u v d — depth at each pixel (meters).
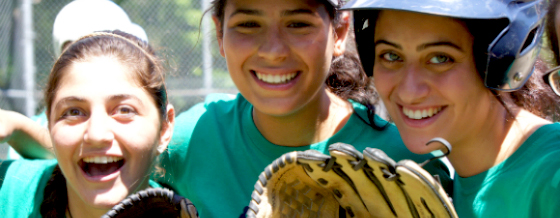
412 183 1.16
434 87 1.55
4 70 5.93
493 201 1.64
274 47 1.79
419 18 1.50
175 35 6.66
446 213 1.16
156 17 6.73
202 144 2.17
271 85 1.87
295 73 1.88
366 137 2.03
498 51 1.50
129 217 1.37
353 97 2.12
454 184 1.81
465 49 1.53
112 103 1.67
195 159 2.15
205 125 2.21
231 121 2.19
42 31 6.83
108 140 1.63
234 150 2.10
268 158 2.04
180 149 2.19
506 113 1.70
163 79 1.87
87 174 1.68
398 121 1.67
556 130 1.62
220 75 6.13
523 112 1.78
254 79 1.90
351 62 2.15
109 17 2.80
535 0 1.59
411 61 1.56
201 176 2.10
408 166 1.13
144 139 1.72
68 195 1.83
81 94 1.64
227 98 2.38
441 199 1.15
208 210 2.02
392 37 1.55
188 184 2.13
